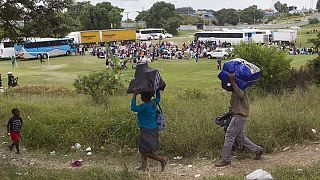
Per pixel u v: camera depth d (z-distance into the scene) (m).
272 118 9.22
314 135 8.41
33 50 60.56
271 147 7.90
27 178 6.77
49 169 7.55
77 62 54.00
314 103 11.96
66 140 9.10
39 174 7.00
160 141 8.28
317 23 150.00
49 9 13.99
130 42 86.19
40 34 14.37
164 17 130.75
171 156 8.01
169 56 58.47
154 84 6.73
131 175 6.71
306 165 6.75
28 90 26.34
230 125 7.16
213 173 6.92
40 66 50.28
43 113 12.19
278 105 11.37
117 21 111.88
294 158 7.36
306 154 7.53
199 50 61.09
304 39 86.69
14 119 8.98
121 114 10.66
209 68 44.50
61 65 50.59
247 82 7.06
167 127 9.03
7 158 8.66
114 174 6.77
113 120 9.80
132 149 8.59
